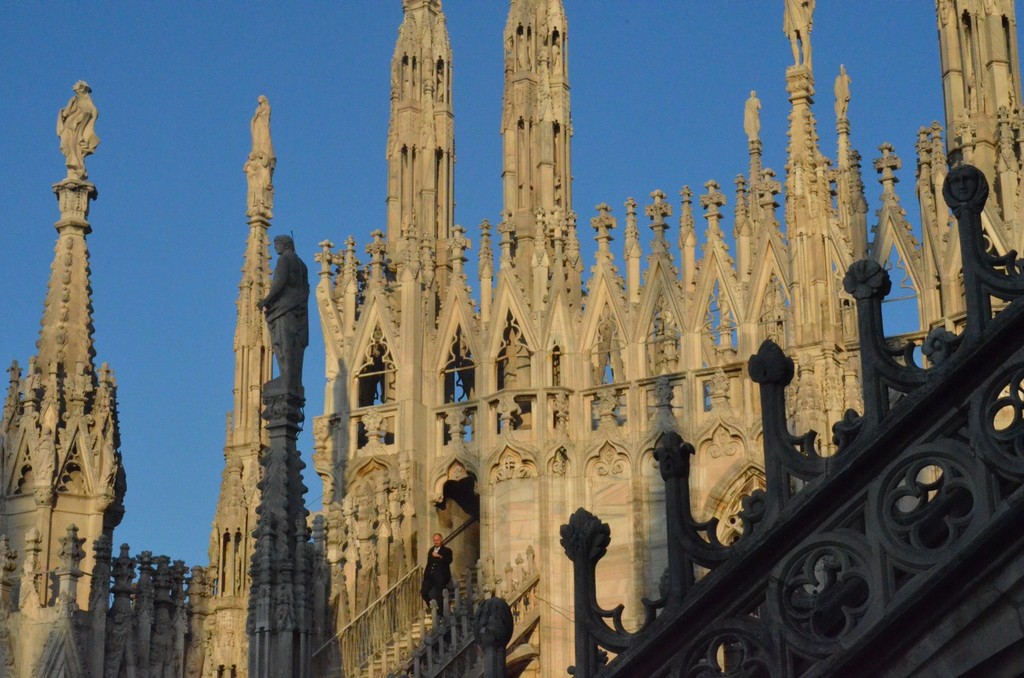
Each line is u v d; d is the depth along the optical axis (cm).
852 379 7550
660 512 8212
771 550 2072
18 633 5928
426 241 9219
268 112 9612
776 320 8175
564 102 9362
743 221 8475
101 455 6512
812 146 7950
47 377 6544
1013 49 7919
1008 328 1970
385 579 7981
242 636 8231
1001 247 7481
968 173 2084
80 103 6912
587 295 8712
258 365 9094
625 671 2128
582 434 8500
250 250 9356
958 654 1947
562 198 9206
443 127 9700
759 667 2066
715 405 8169
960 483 1970
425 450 8756
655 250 8612
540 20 9500
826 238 7744
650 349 8594
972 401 1988
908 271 7894
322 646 6384
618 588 8181
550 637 8119
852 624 2005
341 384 8975
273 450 6275
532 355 8656
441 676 6819
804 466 2095
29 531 6084
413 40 9781
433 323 9044
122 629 6203
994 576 1931
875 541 2009
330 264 9294
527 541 8344
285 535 6194
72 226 6775
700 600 2092
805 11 8194
